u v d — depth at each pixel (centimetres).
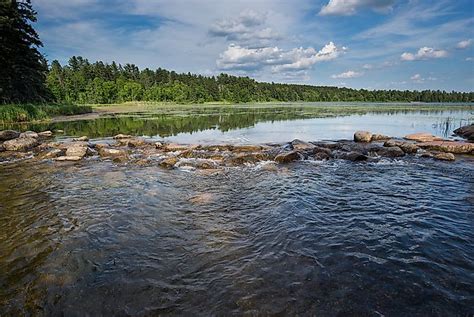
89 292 447
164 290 449
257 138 1967
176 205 801
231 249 565
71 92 8288
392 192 891
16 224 688
